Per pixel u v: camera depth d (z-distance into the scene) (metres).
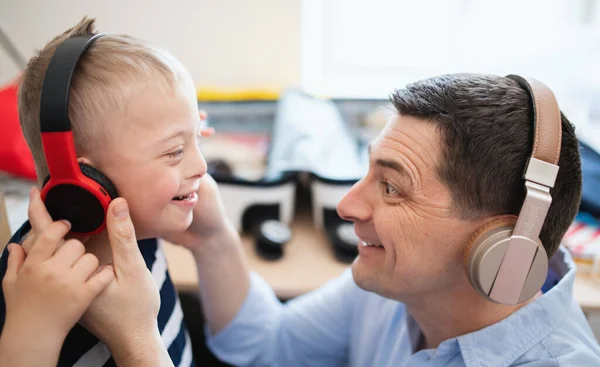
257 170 1.18
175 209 0.52
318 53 1.68
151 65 0.48
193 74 1.49
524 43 1.73
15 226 0.85
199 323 1.21
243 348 0.83
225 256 0.78
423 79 0.60
